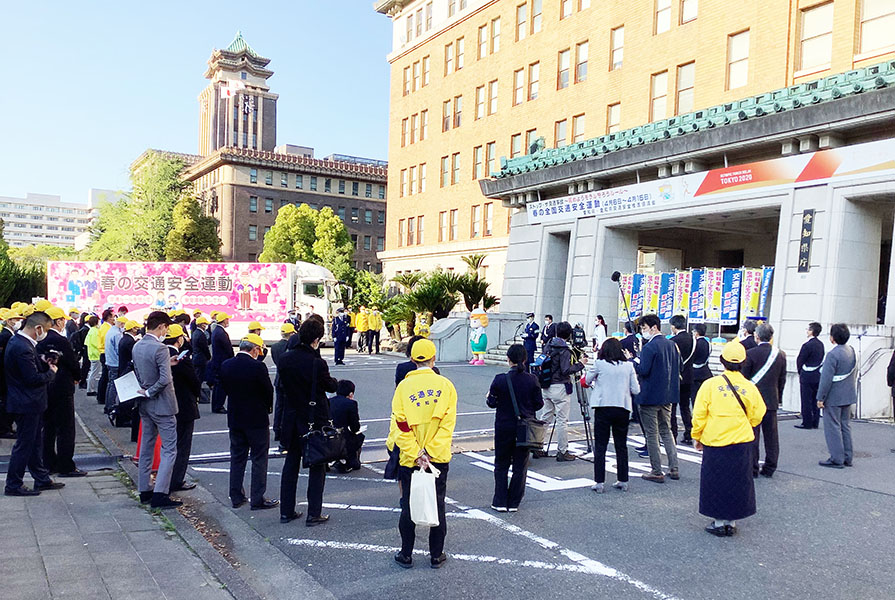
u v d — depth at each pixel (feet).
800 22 70.13
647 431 25.79
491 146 125.08
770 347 26.18
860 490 24.26
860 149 47.24
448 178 137.18
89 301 98.02
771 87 71.82
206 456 29.22
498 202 121.70
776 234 72.95
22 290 126.62
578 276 73.26
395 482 25.53
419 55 147.64
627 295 69.15
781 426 38.58
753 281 56.39
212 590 14.55
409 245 150.61
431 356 16.84
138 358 21.15
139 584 14.75
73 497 22.33
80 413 40.50
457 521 20.48
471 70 130.21
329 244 200.85
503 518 20.79
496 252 120.78
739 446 18.93
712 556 17.43
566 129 106.52
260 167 235.81
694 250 83.05
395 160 156.25
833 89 48.14
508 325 80.02
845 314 48.16
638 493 23.95
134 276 98.53
